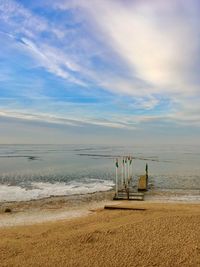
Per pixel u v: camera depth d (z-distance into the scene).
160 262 16.39
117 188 42.00
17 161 95.06
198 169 72.81
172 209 28.80
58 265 16.38
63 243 19.53
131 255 17.28
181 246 18.31
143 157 121.88
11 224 25.70
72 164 84.31
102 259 16.92
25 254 18.00
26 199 35.91
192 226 21.81
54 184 47.56
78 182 50.06
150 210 28.47
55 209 31.30
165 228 21.45
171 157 122.25
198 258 16.78
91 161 96.69
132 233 20.64
